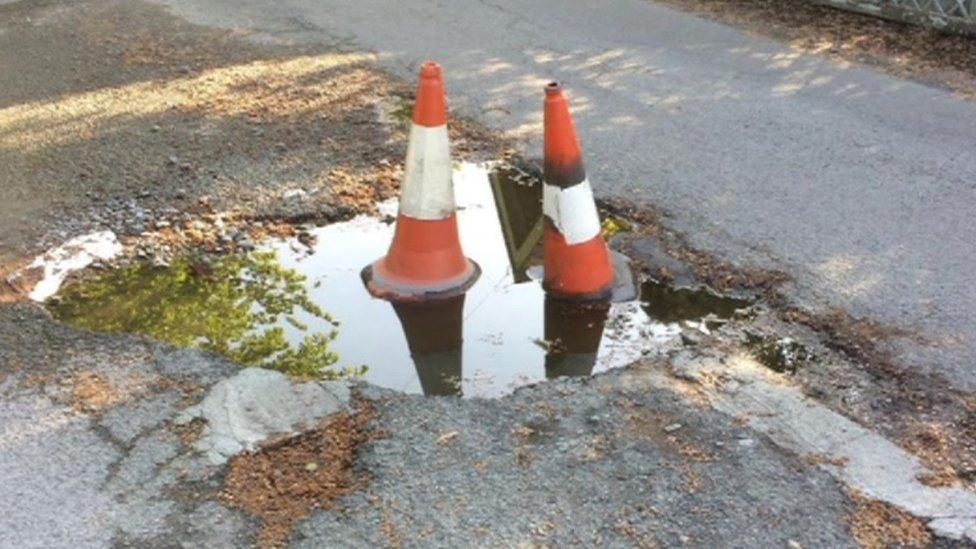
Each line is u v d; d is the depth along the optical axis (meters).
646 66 7.54
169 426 3.72
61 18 8.97
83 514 3.33
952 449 3.59
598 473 3.47
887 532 3.21
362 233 5.27
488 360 4.25
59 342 4.27
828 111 6.63
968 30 7.72
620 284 4.73
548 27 8.48
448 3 9.23
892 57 7.54
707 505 3.32
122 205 5.53
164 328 4.47
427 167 4.65
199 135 6.43
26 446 3.64
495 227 5.35
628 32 8.31
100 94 7.18
